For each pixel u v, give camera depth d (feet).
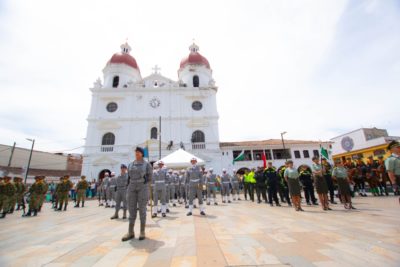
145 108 97.91
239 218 22.06
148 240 14.14
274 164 94.02
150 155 86.28
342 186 26.03
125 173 27.20
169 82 107.96
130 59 111.34
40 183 33.06
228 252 11.05
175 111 98.32
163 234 15.78
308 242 12.24
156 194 26.04
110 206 43.68
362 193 40.50
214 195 39.47
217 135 94.68
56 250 12.34
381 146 74.33
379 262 8.91
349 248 10.87
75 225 21.38
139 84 103.14
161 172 26.84
